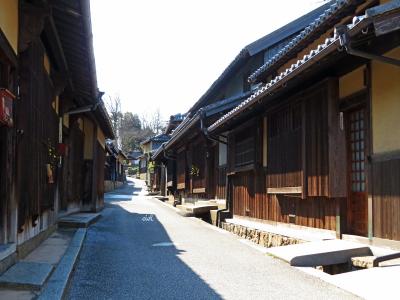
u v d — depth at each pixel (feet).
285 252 27.91
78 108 45.19
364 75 27.25
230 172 53.57
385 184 24.97
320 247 27.27
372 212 26.07
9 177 20.47
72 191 52.54
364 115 27.99
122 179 215.92
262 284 21.61
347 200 29.96
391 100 24.61
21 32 21.47
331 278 22.02
